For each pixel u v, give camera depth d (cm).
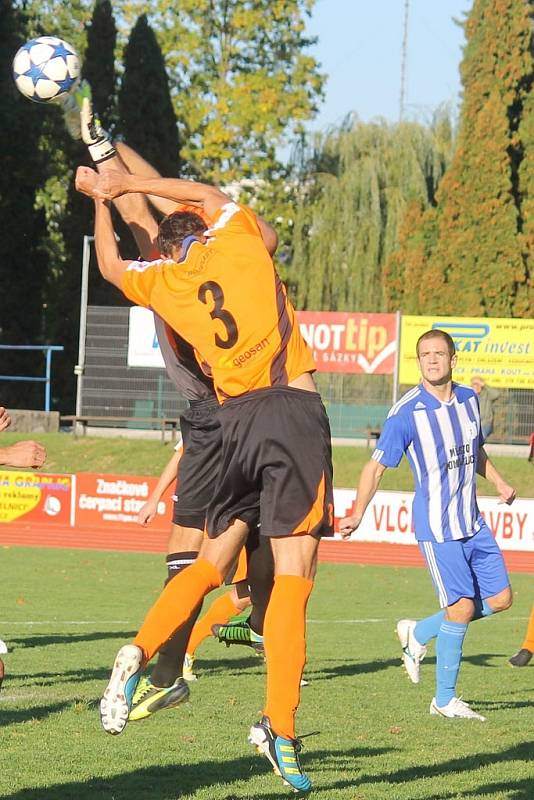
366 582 4334
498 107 9262
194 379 1464
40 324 10419
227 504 1105
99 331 7581
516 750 1473
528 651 2147
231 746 1449
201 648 2636
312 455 1077
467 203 9294
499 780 1295
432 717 1723
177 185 1154
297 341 1109
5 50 9950
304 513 1069
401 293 9619
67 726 1548
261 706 1772
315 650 2581
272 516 1070
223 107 12094
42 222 10419
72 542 5481
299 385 1096
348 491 5625
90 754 1378
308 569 1088
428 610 3516
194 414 1471
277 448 1071
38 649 2378
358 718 1703
